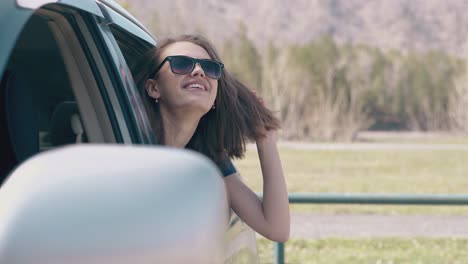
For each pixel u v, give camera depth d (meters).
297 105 31.42
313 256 8.66
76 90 2.07
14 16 1.58
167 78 2.41
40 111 2.90
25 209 1.18
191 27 44.09
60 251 1.17
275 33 68.88
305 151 24.83
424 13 75.31
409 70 42.09
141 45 2.85
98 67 2.05
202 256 1.21
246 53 37.22
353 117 31.89
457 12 74.94
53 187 1.20
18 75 2.65
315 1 73.56
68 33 2.03
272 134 2.70
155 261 1.18
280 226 2.60
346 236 9.99
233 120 2.62
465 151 26.20
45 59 2.84
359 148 26.88
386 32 73.81
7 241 1.16
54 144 2.54
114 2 2.70
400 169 19.91
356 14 74.88
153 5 55.06
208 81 2.41
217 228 1.23
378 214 11.94
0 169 2.34
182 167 1.24
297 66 33.09
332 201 6.06
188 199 1.22
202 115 2.51
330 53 35.09
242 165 17.55
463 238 9.86
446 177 18.31
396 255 8.77
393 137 35.97
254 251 3.27
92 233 1.18
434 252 8.96
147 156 1.25
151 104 2.45
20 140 2.34
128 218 1.19
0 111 2.34
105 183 1.21
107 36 2.12
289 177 17.61
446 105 40.25
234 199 2.63
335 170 19.36
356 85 34.03
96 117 2.06
